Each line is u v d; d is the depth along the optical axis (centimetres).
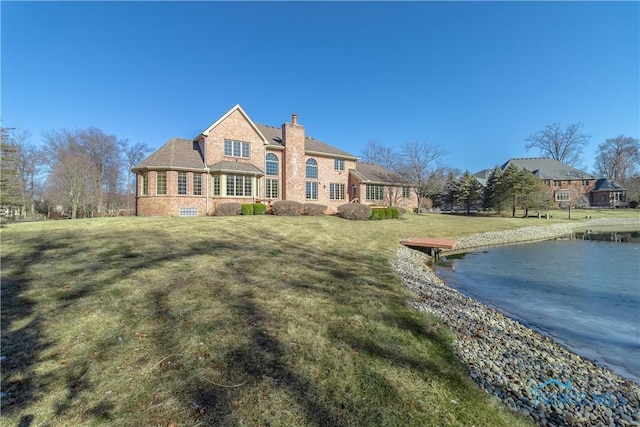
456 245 1881
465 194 4541
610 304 857
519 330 644
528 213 4222
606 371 492
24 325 470
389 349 450
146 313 526
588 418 352
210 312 539
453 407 329
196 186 2233
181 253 968
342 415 300
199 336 450
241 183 2373
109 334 448
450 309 690
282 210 2273
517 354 503
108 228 1368
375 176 3338
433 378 384
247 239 1308
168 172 2139
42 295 596
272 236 1438
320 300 639
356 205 2420
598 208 4803
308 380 355
